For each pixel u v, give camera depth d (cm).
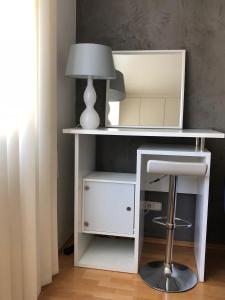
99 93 243
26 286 156
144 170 210
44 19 160
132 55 234
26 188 151
